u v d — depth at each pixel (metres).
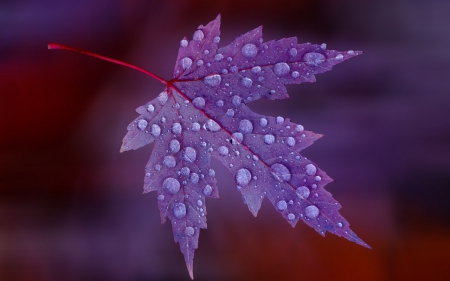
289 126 0.26
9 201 0.32
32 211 0.32
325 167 0.32
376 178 0.32
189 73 0.27
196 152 0.27
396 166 0.32
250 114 0.27
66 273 0.32
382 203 0.32
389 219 0.32
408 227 0.32
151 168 0.27
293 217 0.26
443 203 0.32
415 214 0.32
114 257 0.32
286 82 0.27
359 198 0.32
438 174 0.32
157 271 0.32
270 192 0.26
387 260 0.32
